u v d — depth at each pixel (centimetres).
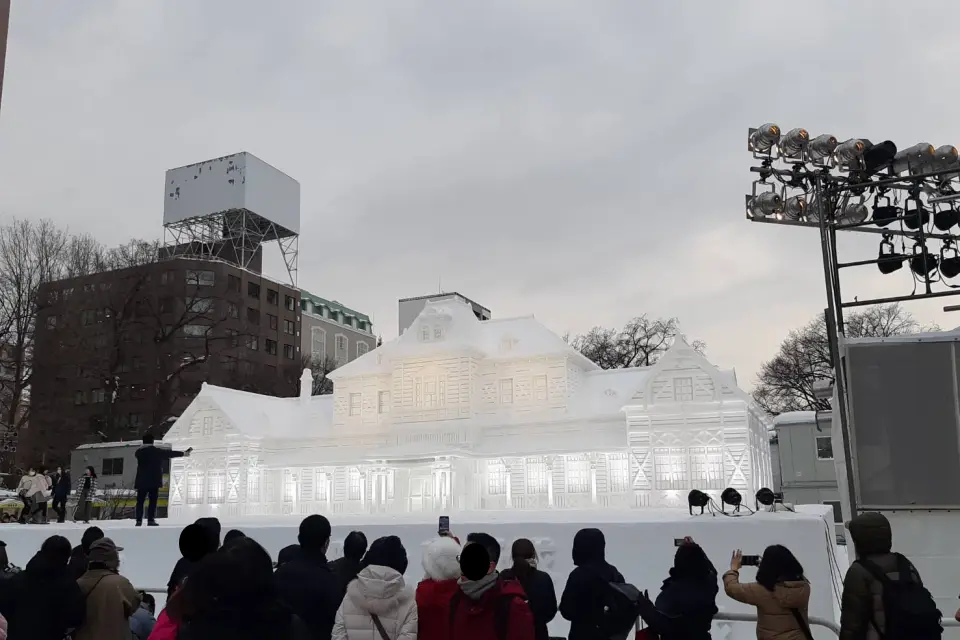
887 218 1978
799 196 2034
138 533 2480
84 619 970
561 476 4119
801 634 914
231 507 4675
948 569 1523
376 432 4606
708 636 945
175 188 11644
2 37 1239
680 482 3741
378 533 2181
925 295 1858
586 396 4481
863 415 1614
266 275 11794
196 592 633
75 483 6969
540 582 1004
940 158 1855
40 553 970
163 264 8325
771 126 1969
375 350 4931
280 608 654
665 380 3866
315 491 4647
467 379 4466
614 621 980
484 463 4288
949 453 1555
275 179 11912
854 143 1873
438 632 782
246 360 9188
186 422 4928
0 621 816
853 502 1622
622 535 1939
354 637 790
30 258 7094
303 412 5234
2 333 6800
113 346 7575
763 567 939
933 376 1582
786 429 5606
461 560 791
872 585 841
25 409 7906
